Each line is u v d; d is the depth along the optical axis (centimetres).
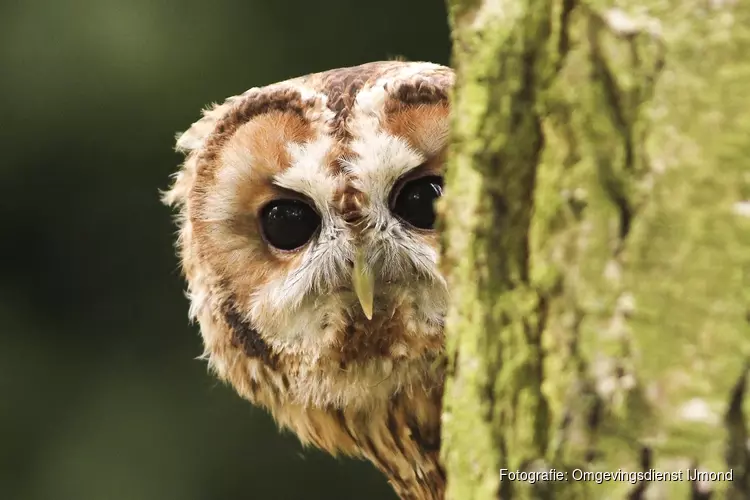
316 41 320
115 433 321
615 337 227
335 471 319
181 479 316
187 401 326
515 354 248
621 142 228
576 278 234
